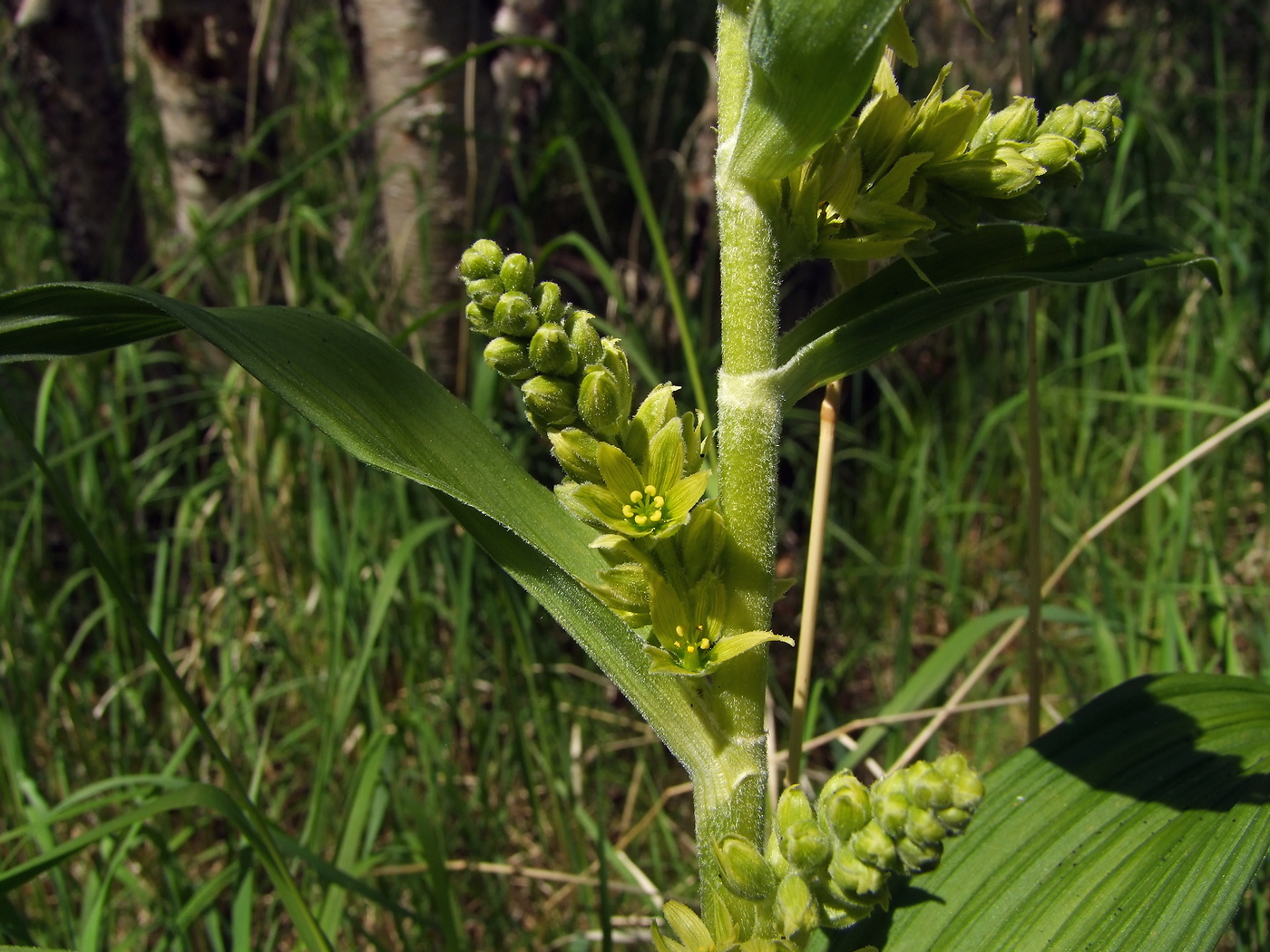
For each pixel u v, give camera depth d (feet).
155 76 1.78
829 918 0.61
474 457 0.68
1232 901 0.66
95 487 1.52
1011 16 2.97
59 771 1.39
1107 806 0.73
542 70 2.32
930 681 1.16
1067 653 1.68
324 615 1.59
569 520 0.68
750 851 0.60
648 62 2.51
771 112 0.60
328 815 1.44
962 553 1.84
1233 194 2.07
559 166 2.35
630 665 0.66
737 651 0.62
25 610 1.62
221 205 1.84
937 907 0.71
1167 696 0.79
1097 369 1.88
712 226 1.99
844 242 0.65
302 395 0.64
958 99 0.64
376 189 1.73
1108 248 0.74
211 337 0.63
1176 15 2.70
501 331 0.62
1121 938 0.67
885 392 1.86
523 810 1.55
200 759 1.49
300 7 2.64
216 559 1.88
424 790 1.48
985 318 2.17
